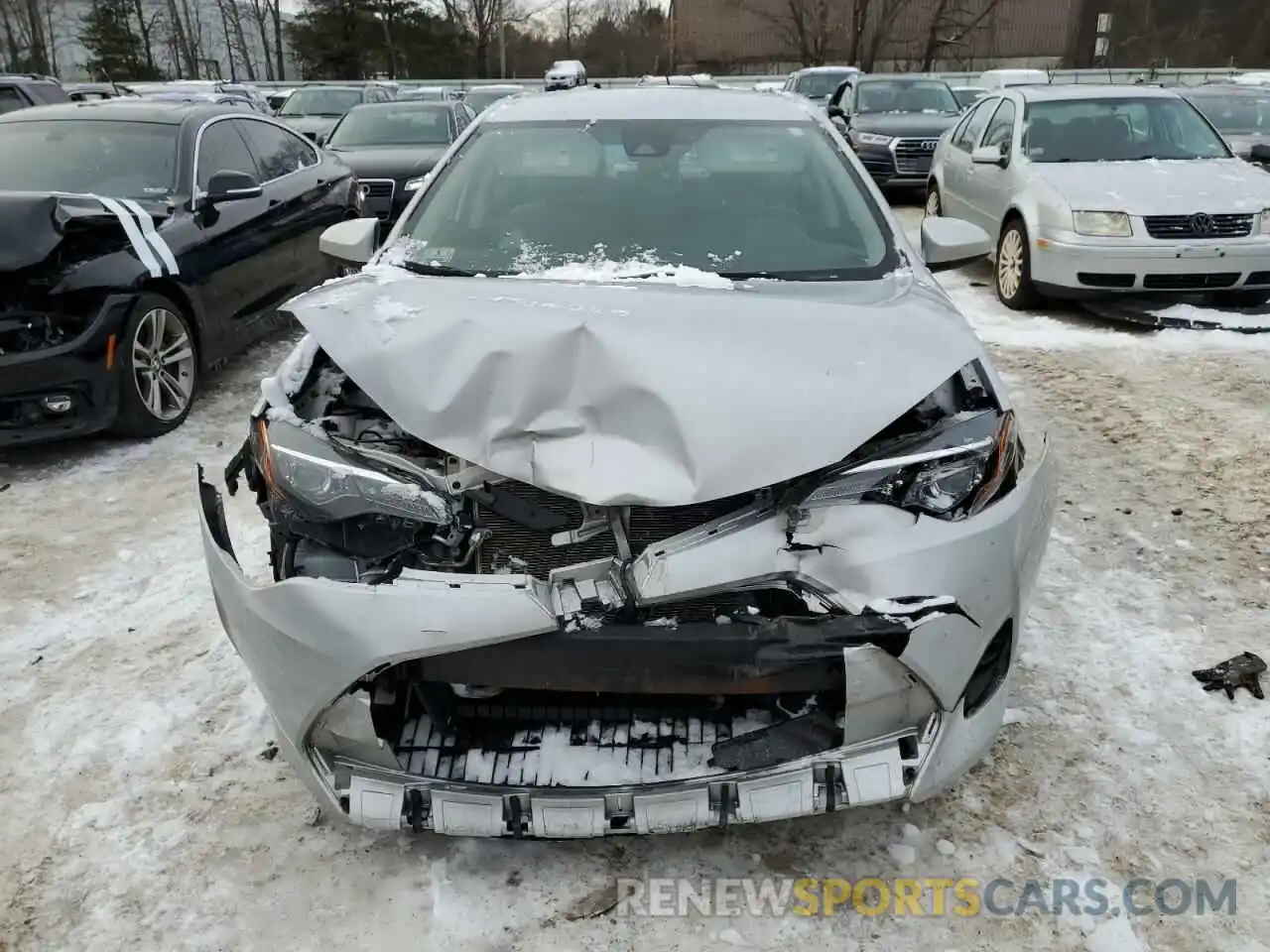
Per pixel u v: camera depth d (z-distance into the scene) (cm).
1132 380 576
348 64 4094
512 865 232
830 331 230
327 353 232
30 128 580
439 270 297
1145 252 668
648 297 247
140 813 250
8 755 271
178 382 513
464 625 197
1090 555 372
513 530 217
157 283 498
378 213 952
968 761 221
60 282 446
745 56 3750
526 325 226
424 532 218
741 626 200
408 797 212
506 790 209
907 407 210
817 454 203
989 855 234
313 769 218
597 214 319
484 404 216
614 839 240
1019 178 753
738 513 207
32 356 438
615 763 214
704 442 202
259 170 634
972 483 217
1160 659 306
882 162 1303
